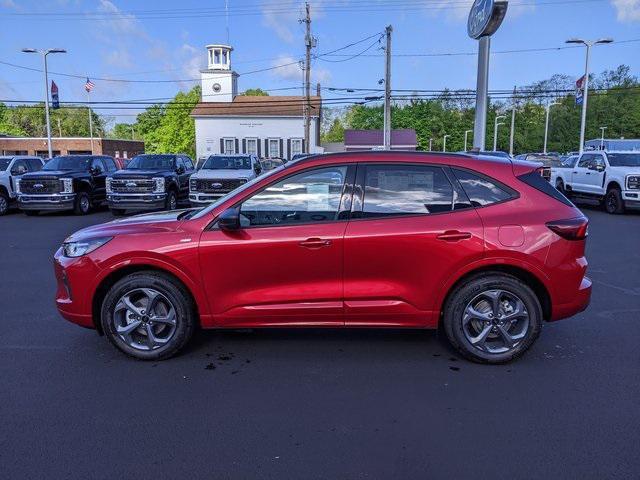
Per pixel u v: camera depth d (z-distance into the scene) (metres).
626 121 91.69
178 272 4.50
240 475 3.00
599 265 8.88
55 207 17.02
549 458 3.16
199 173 17.09
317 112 53.56
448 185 4.54
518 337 4.55
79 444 3.32
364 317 4.54
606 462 3.12
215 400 3.93
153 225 4.70
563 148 93.81
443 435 3.42
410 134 62.59
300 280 4.49
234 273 4.49
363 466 3.08
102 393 4.04
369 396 3.99
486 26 16.38
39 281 7.83
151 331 4.64
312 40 41.34
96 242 4.60
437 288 4.47
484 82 17.38
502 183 4.56
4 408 3.80
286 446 3.29
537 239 4.43
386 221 4.46
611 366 4.57
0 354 4.85
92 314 4.68
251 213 4.54
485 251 4.40
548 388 4.13
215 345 5.09
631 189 16.50
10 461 3.13
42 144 60.50
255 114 51.00
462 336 4.55
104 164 19.80
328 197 4.54
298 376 4.36
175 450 3.25
